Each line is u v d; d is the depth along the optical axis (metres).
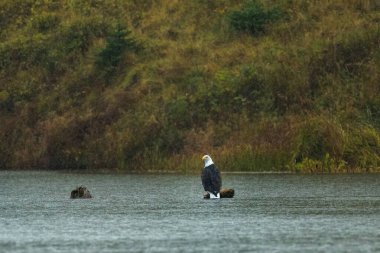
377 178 114.69
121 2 180.75
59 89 165.50
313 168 128.50
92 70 165.62
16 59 175.50
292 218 71.19
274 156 131.38
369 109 138.00
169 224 68.00
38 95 166.50
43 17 182.00
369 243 56.97
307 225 66.50
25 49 176.12
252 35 163.50
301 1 167.62
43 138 156.50
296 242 57.81
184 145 142.00
